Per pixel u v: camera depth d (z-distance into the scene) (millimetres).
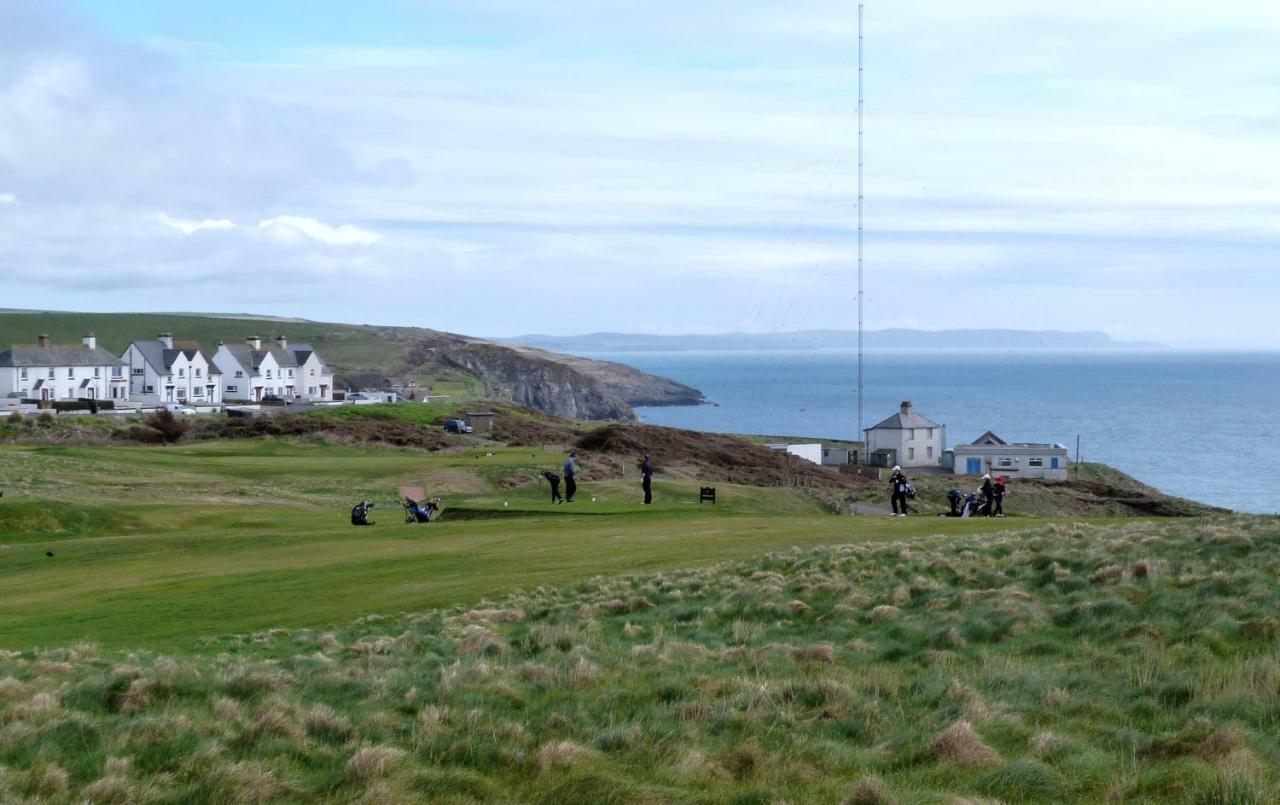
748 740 13461
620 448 103750
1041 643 17656
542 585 28688
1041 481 105562
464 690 16031
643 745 13344
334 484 74562
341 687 16656
